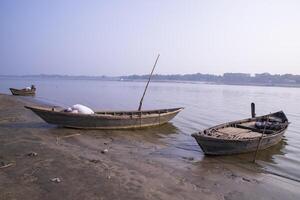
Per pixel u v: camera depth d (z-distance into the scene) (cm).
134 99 5494
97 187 902
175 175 1114
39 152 1274
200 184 1039
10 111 2727
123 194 866
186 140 1862
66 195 830
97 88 10600
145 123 2183
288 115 3697
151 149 1545
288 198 973
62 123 1916
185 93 8544
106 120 1956
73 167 1083
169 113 2366
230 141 1434
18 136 1617
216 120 2930
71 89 9125
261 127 1861
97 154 1334
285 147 1812
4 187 859
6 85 10950
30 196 809
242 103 5238
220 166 1303
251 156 1540
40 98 4866
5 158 1155
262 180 1148
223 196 943
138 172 1099
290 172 1294
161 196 881
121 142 1667
